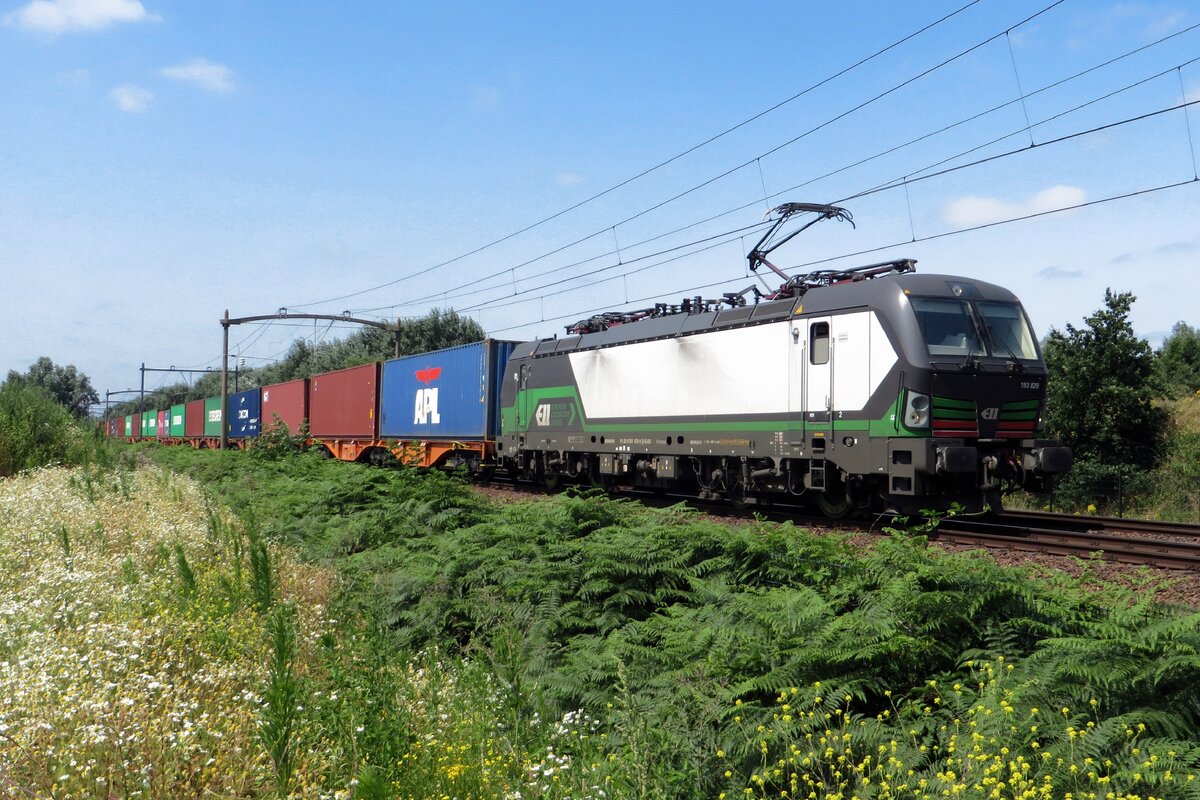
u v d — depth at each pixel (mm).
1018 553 11547
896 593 6559
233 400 51750
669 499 19484
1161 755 4387
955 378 13531
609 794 5027
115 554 10320
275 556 11062
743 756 5336
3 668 5574
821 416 14867
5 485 19344
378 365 33375
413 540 12305
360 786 4359
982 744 4695
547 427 22766
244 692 5812
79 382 119562
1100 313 23547
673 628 7297
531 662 7645
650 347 18953
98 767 4645
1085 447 22922
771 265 17797
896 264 15070
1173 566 10492
